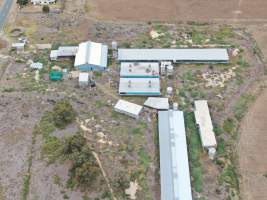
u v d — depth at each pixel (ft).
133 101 254.88
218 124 238.68
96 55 284.00
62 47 294.25
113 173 209.56
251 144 227.20
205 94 258.98
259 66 281.33
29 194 198.49
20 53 297.12
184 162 213.25
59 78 271.08
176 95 258.57
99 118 241.76
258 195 201.77
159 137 227.20
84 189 200.44
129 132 233.35
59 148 219.82
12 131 231.91
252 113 246.06
